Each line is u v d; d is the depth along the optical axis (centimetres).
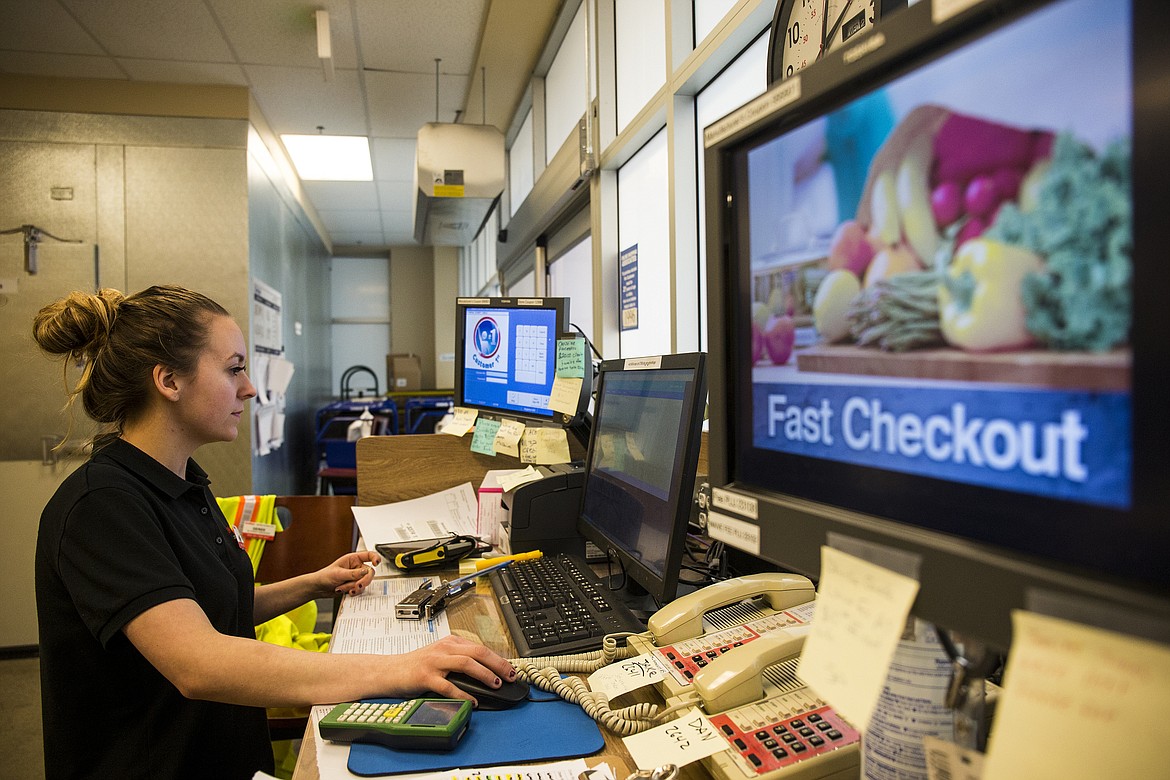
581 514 131
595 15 281
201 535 109
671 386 98
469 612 114
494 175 382
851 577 47
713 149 63
